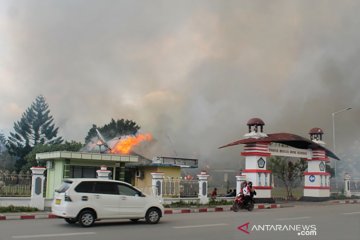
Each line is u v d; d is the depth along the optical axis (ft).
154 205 51.31
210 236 40.78
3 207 63.46
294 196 127.24
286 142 106.83
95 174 85.87
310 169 110.42
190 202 83.61
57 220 54.95
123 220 54.65
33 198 65.92
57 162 84.43
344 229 46.78
